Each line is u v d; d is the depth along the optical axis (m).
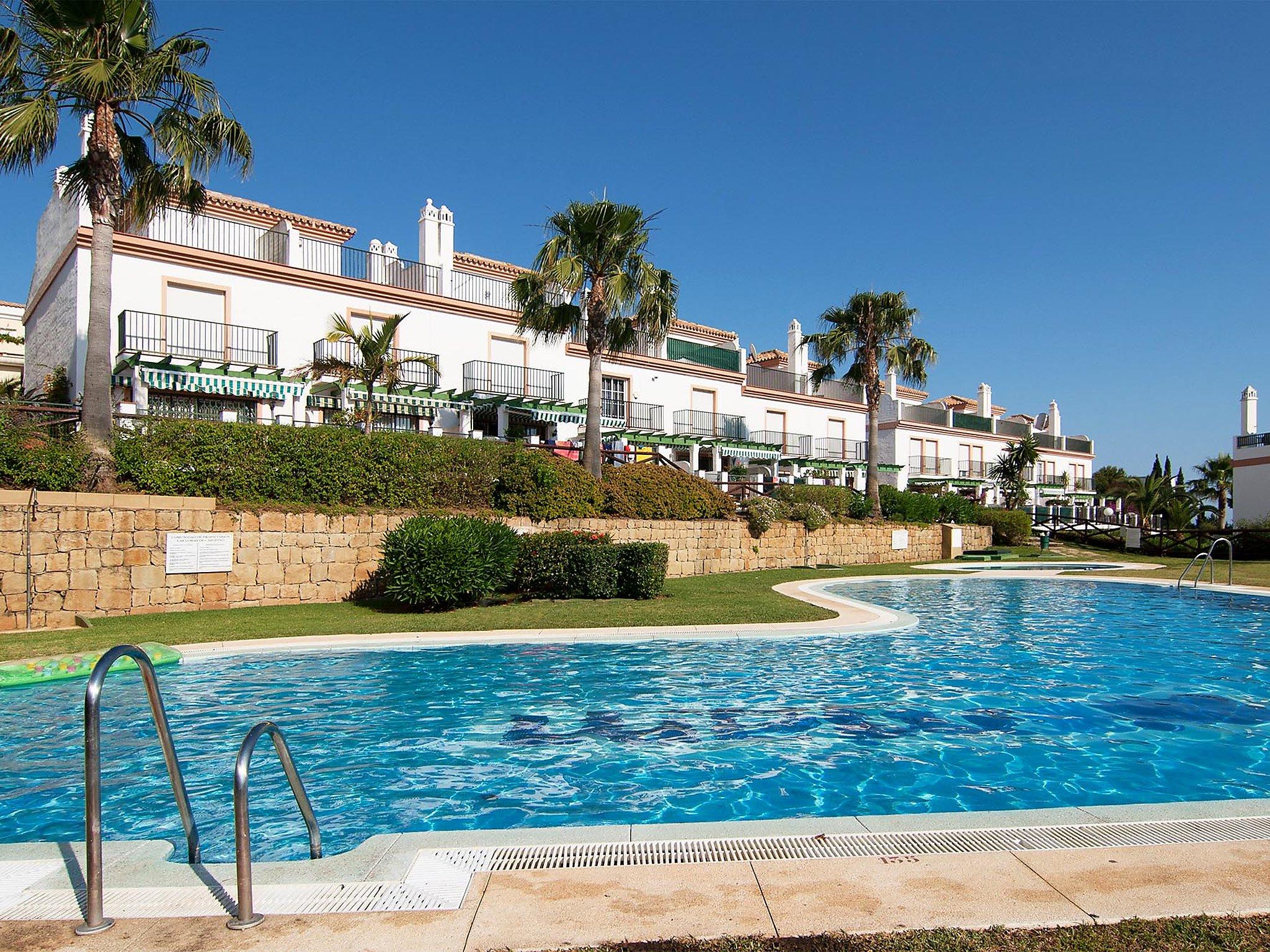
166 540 13.05
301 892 3.23
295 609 13.52
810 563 25.95
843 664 9.67
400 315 24.03
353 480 15.48
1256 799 4.45
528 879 3.33
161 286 19.94
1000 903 3.06
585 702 7.89
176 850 4.46
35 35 12.92
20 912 3.10
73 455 12.59
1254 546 29.33
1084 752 6.35
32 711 7.38
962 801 5.25
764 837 3.83
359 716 7.33
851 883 3.27
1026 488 49.50
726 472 32.81
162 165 14.38
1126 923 2.88
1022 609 15.55
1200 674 9.37
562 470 19.34
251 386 19.94
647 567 14.88
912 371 31.45
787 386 39.88
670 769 5.93
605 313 20.83
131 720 7.16
